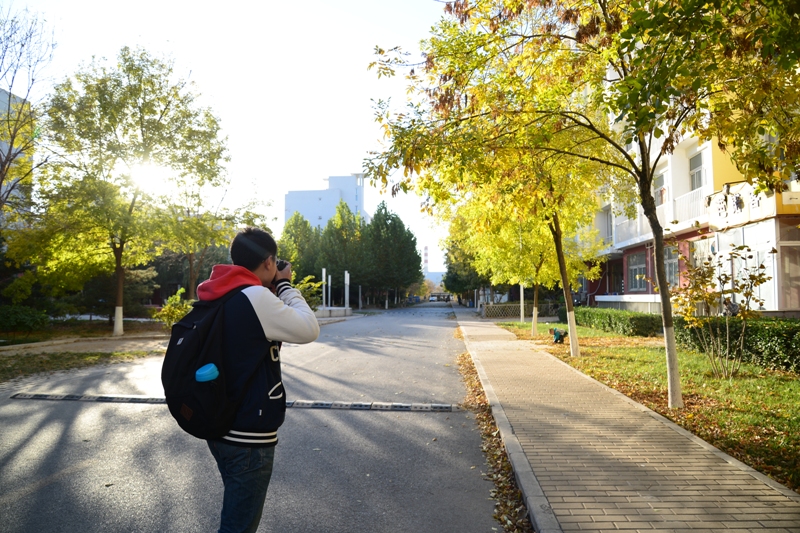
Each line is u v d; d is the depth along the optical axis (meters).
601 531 3.65
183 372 2.18
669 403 7.61
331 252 68.56
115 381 10.44
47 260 22.02
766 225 15.09
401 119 7.38
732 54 6.29
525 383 9.59
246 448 2.24
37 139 18.97
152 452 5.81
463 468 5.39
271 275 2.64
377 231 71.12
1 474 5.11
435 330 25.98
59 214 20.78
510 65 8.30
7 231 20.28
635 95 4.95
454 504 4.47
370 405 8.23
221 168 23.97
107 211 20.20
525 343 17.61
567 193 10.65
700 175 20.31
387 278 70.75
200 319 2.29
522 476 4.72
